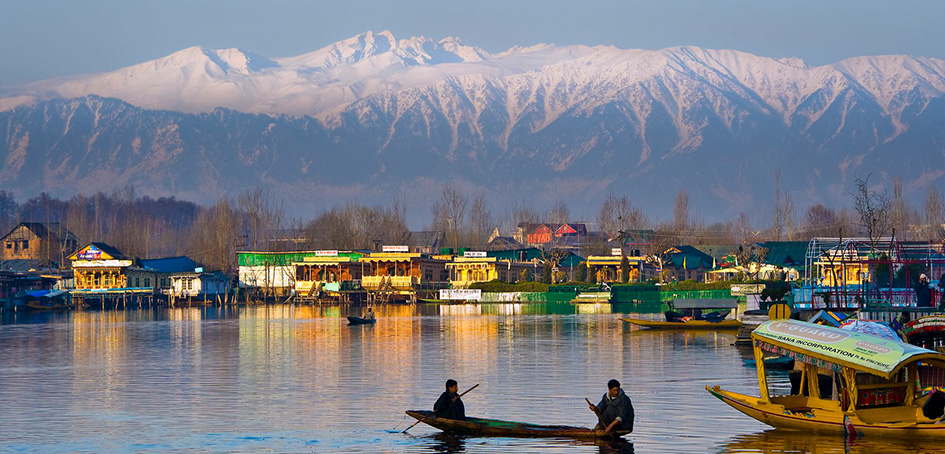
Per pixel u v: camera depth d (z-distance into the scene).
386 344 114.75
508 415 61.56
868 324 55.81
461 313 194.12
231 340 123.69
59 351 110.19
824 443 51.03
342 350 106.75
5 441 54.12
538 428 53.50
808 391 56.25
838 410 53.09
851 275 142.12
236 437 54.97
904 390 52.12
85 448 52.34
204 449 52.12
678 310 151.50
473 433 54.38
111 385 77.50
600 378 78.88
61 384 78.44
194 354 104.19
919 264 115.81
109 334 139.00
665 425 56.78
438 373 83.56
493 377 80.19
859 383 51.59
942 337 64.69
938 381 53.00
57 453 51.16
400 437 54.62
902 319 87.56
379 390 73.12
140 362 96.00
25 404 67.44
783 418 53.19
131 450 51.62
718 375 80.25
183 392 72.81
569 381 77.25
